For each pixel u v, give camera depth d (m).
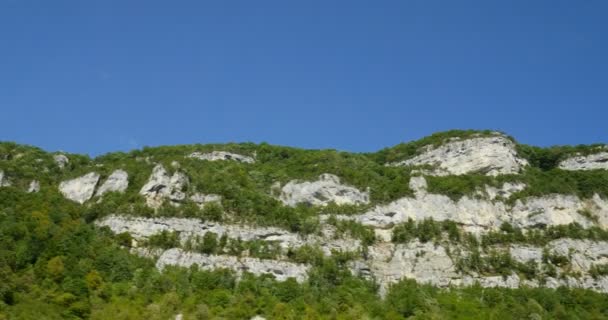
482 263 122.62
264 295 106.50
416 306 106.31
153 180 129.25
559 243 126.50
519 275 120.75
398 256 123.19
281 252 119.56
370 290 114.06
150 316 95.75
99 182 135.50
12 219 115.38
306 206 136.75
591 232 129.12
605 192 139.00
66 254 107.12
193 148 163.50
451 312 106.50
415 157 163.25
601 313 110.88
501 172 149.62
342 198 137.25
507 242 127.81
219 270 111.38
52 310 93.38
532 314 106.69
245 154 164.00
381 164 167.62
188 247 116.38
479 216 134.12
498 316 105.75
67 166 147.12
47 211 120.25
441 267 121.25
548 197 136.00
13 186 133.00
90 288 100.44
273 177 144.38
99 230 118.44
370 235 126.06
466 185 139.62
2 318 88.38
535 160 162.62
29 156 146.25
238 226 122.75
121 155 158.50
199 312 97.19
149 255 114.38
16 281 97.38
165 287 104.62
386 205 134.12
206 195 129.38
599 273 121.88
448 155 157.62
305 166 150.12
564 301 113.94
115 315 94.62
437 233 127.19
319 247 121.94
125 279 105.94
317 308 103.75
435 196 136.25
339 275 115.81
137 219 120.69
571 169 156.25
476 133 161.12
